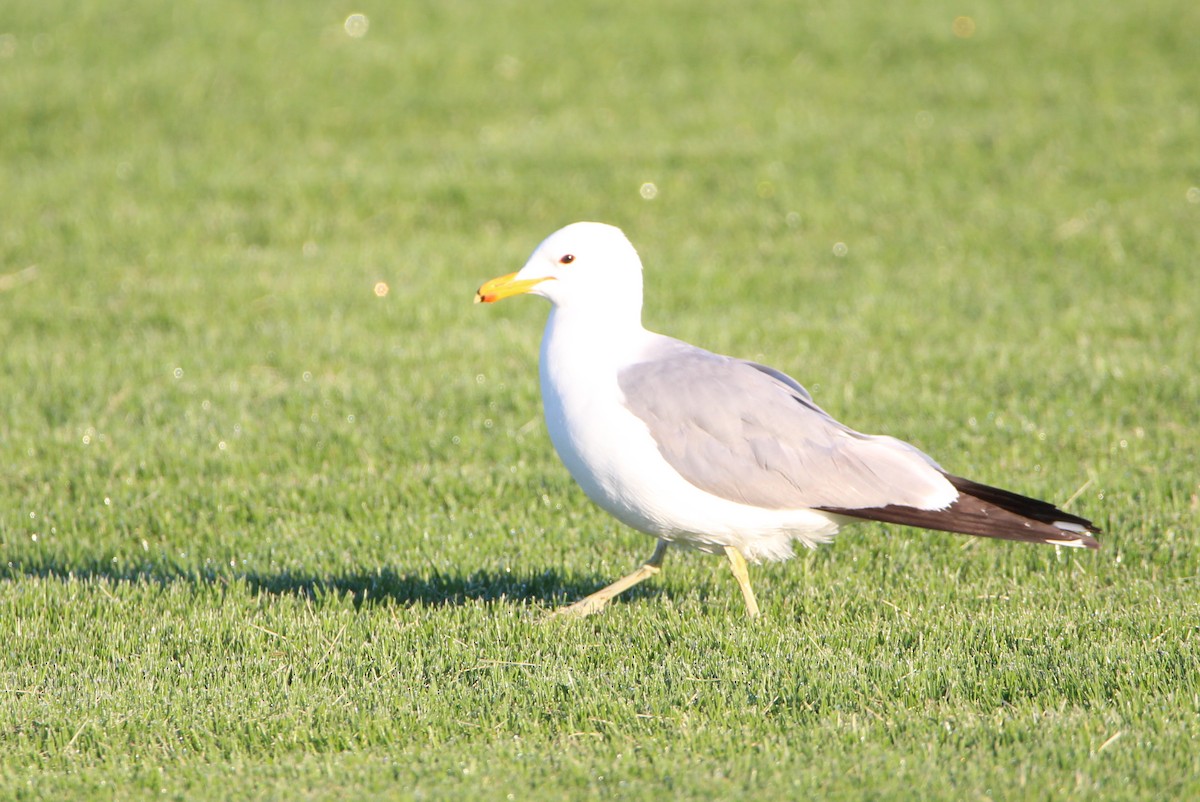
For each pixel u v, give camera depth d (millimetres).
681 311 16312
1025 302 16109
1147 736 6805
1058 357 14219
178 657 8289
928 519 8297
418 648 8211
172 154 21953
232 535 10531
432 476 11719
